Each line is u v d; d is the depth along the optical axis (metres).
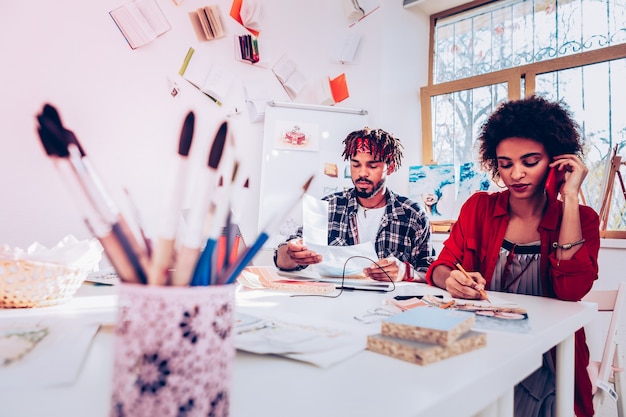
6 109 1.83
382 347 0.47
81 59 2.01
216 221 0.28
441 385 0.38
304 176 2.50
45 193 1.90
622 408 1.28
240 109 2.54
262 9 2.59
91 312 0.66
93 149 2.04
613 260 1.96
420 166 2.62
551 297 1.13
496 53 2.59
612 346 1.20
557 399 0.78
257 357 0.45
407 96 2.76
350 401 0.34
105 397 0.33
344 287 1.09
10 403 0.31
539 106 1.19
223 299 0.28
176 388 0.25
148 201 2.19
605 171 2.07
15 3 1.85
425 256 1.92
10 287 0.67
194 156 0.28
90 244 0.80
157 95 2.24
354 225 2.04
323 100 2.75
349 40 2.72
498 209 1.28
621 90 2.14
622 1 2.16
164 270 0.26
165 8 2.27
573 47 2.30
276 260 1.54
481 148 1.39
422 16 2.85
